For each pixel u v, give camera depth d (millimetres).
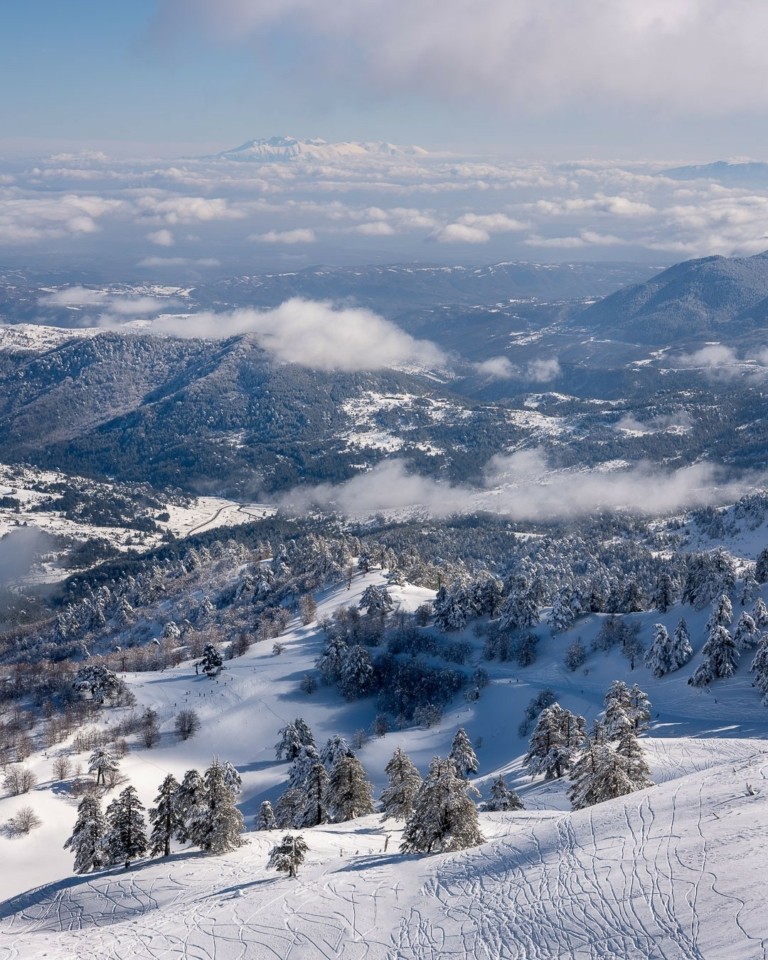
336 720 159750
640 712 107500
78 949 52844
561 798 83688
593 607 178125
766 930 32969
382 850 66250
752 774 53719
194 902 59500
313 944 45625
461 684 162000
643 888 40750
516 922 42031
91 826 81375
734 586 153500
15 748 144625
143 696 174500
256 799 130375
